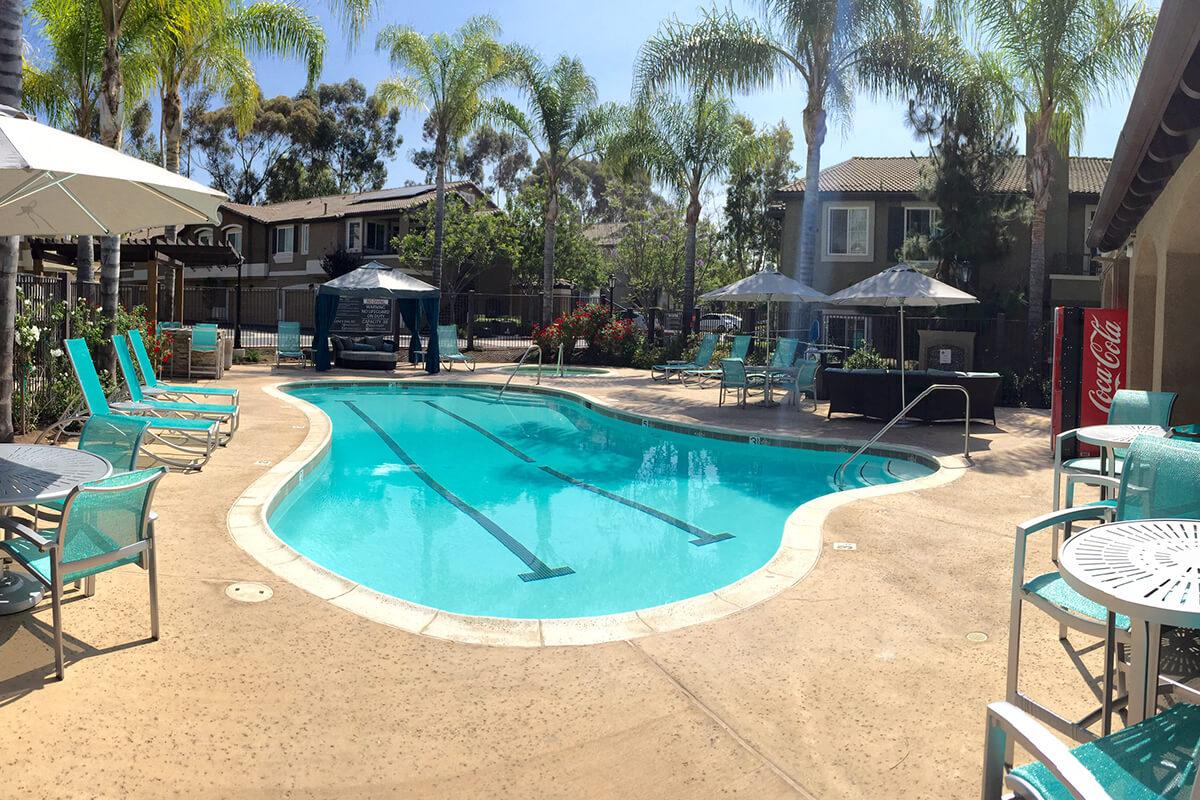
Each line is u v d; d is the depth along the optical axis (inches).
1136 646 94.2
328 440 397.1
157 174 168.9
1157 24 165.9
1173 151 235.0
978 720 133.2
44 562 145.5
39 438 339.3
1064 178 924.6
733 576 251.8
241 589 186.7
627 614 180.7
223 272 1632.6
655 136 1000.9
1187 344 306.8
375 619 172.9
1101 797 66.3
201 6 571.2
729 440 478.6
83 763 114.8
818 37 694.5
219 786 111.3
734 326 1428.4
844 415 558.6
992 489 313.0
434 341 848.9
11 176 164.9
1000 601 189.5
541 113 1047.0
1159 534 101.7
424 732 127.5
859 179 1007.6
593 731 129.2
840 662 155.6
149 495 152.6
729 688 144.5
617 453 458.6
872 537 243.3
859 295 498.6
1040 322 676.7
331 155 2245.3
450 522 309.9
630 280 1574.8
